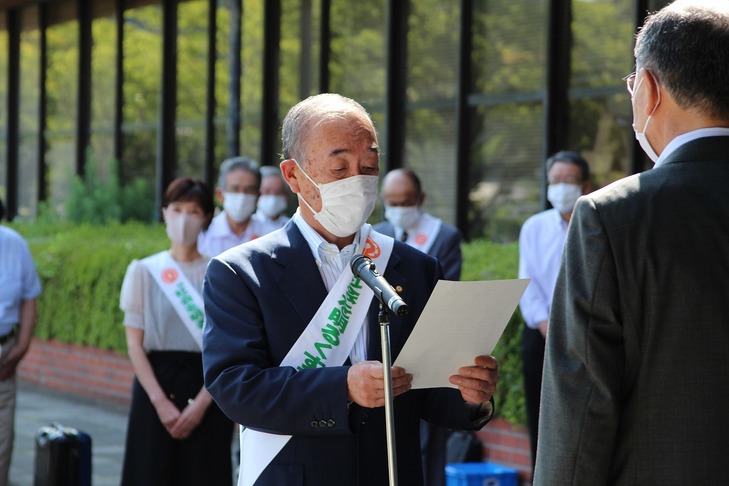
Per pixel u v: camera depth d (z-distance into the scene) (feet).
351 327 17.43
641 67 15.31
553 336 15.01
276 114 65.51
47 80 85.46
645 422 14.47
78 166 81.51
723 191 14.58
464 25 53.67
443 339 16.47
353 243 18.28
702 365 14.26
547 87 49.70
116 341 59.82
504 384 39.81
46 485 33.81
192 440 29.30
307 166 17.58
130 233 68.23
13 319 33.06
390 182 38.27
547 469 14.69
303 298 17.63
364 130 17.61
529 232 36.52
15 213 89.45
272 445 17.42
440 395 18.60
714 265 14.38
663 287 14.40
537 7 50.55
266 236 18.28
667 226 14.51
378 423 17.60
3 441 32.83
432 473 37.14
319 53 62.13
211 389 17.33
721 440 14.20
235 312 17.56
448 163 54.75
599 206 14.82
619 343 14.61
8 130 89.25
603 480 14.52
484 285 15.98
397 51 57.47
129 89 77.46
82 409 60.64
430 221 38.63
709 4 14.89
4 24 89.61
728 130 14.89
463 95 53.72
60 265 64.95
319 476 17.16
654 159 15.74
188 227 29.68
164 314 29.53
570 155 36.14
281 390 16.76
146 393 29.40
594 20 48.37
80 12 81.20
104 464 46.80
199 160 71.56
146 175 75.77
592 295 14.55
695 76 14.64
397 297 15.98
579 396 14.55
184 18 73.15
